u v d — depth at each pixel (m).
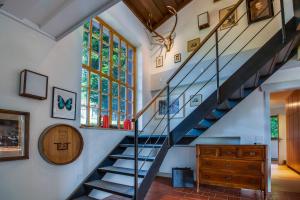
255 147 3.44
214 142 4.52
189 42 4.97
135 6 4.88
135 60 5.29
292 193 3.73
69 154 3.00
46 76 2.72
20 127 2.41
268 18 4.01
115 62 4.59
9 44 2.37
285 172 6.27
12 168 2.30
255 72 2.84
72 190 3.06
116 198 3.36
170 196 3.48
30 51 2.60
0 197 2.17
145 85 5.28
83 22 2.54
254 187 3.37
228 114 4.38
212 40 4.62
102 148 3.70
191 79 4.74
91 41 3.90
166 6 5.11
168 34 5.39
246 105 4.24
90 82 3.81
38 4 2.19
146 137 4.15
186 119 3.15
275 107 9.15
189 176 4.08
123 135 4.28
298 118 5.93
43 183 2.65
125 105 4.80
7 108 2.30
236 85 2.92
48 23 2.57
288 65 3.92
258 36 4.06
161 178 4.81
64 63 3.11
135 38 4.97
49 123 2.80
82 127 3.34
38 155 2.61
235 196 3.48
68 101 3.12
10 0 2.11
